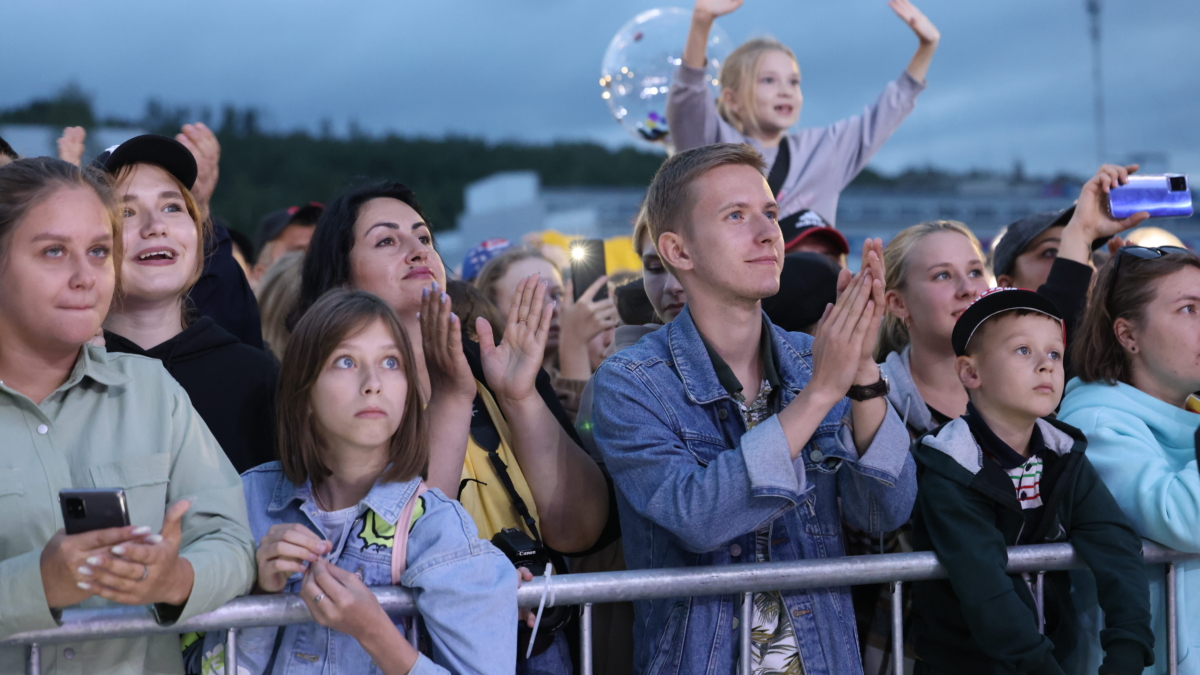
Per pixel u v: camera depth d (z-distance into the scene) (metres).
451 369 2.28
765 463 1.97
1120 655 2.21
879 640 2.56
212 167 3.40
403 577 1.89
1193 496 2.34
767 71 4.68
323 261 2.66
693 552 2.18
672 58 5.04
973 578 2.18
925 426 2.82
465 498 2.39
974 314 2.38
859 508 2.21
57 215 1.74
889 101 4.90
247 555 1.80
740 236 2.20
